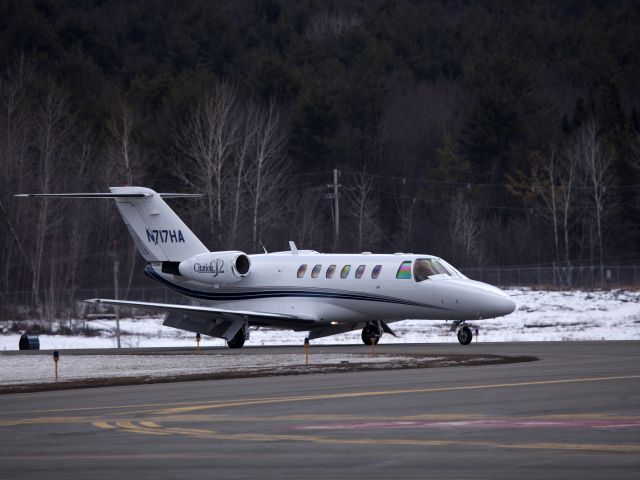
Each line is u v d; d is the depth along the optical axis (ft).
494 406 206.49
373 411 203.31
